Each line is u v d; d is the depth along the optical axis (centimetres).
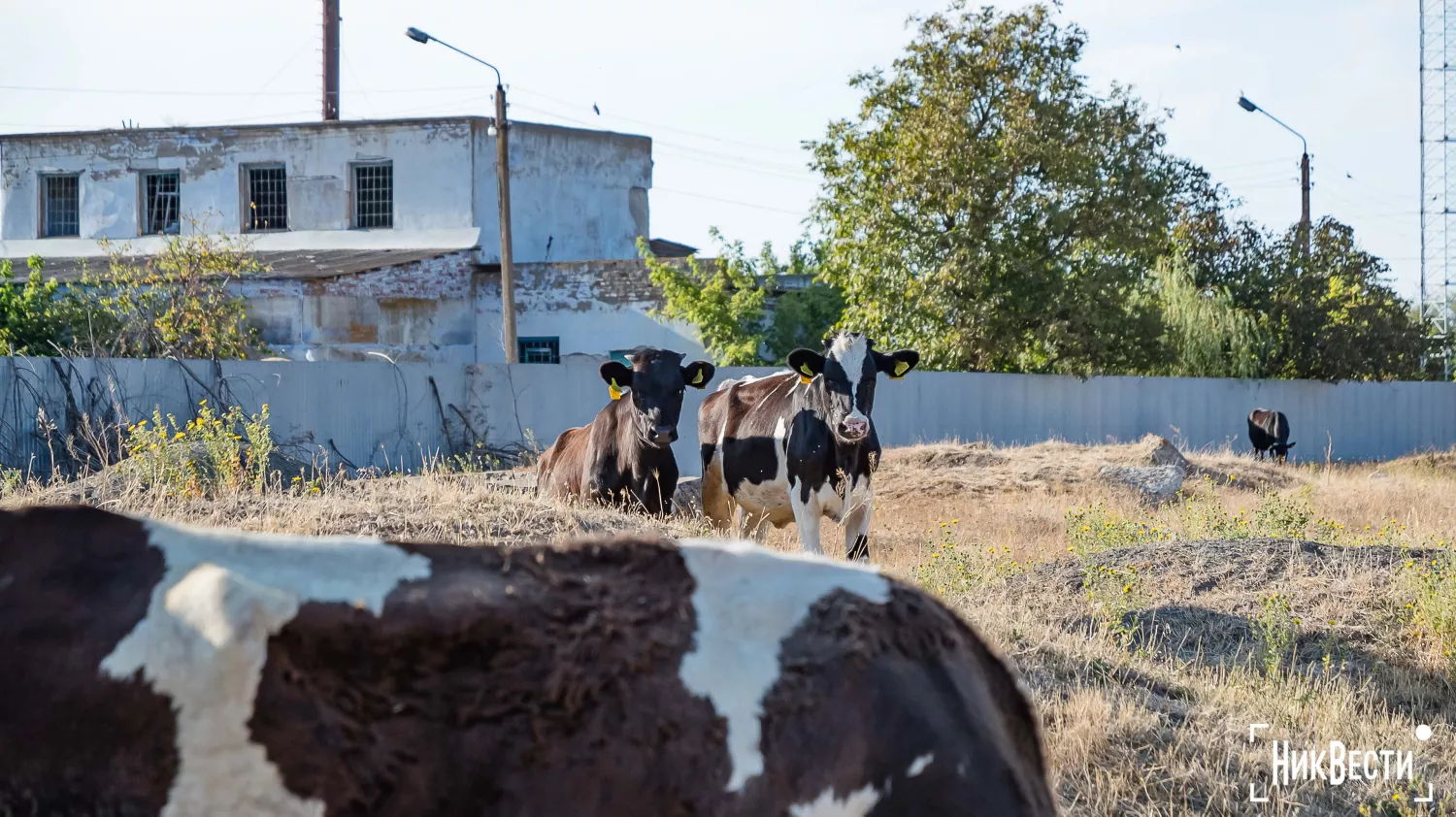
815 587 253
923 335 2650
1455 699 645
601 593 237
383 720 214
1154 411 2680
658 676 229
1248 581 812
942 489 1645
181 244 2441
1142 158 2597
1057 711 557
